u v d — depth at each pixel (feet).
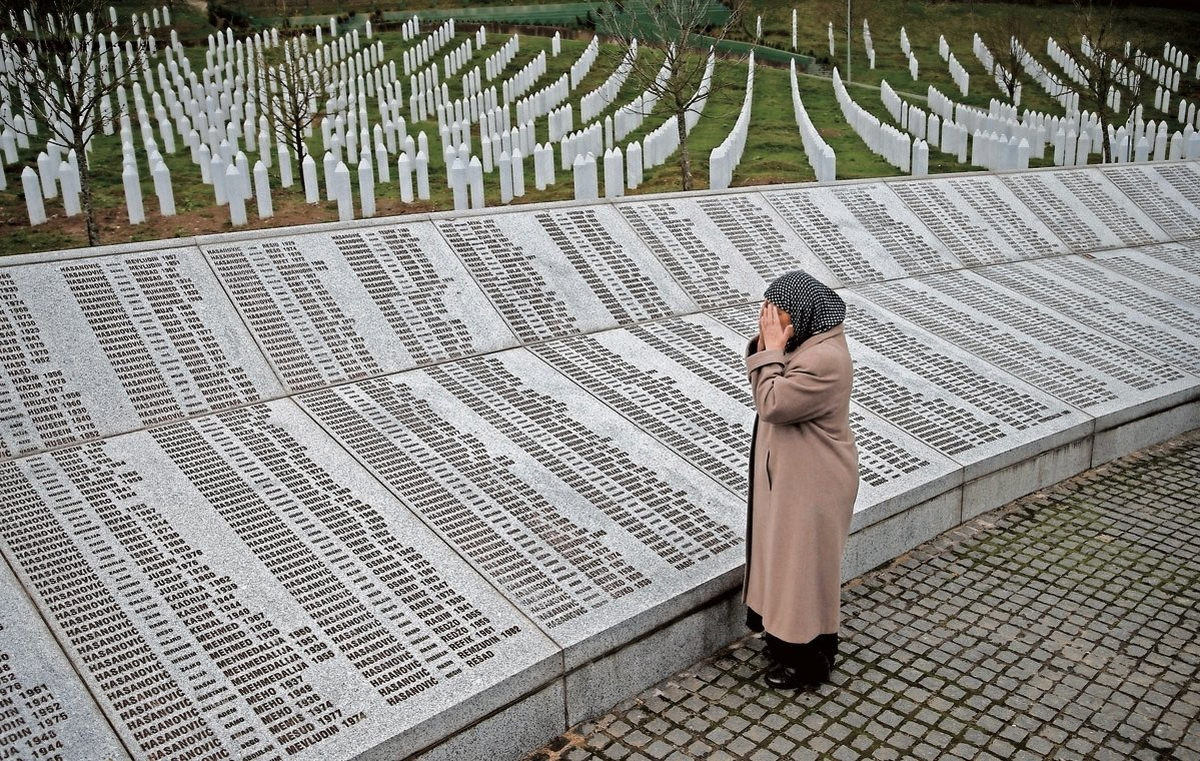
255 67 88.17
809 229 32.24
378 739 12.81
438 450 19.31
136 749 12.34
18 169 54.85
